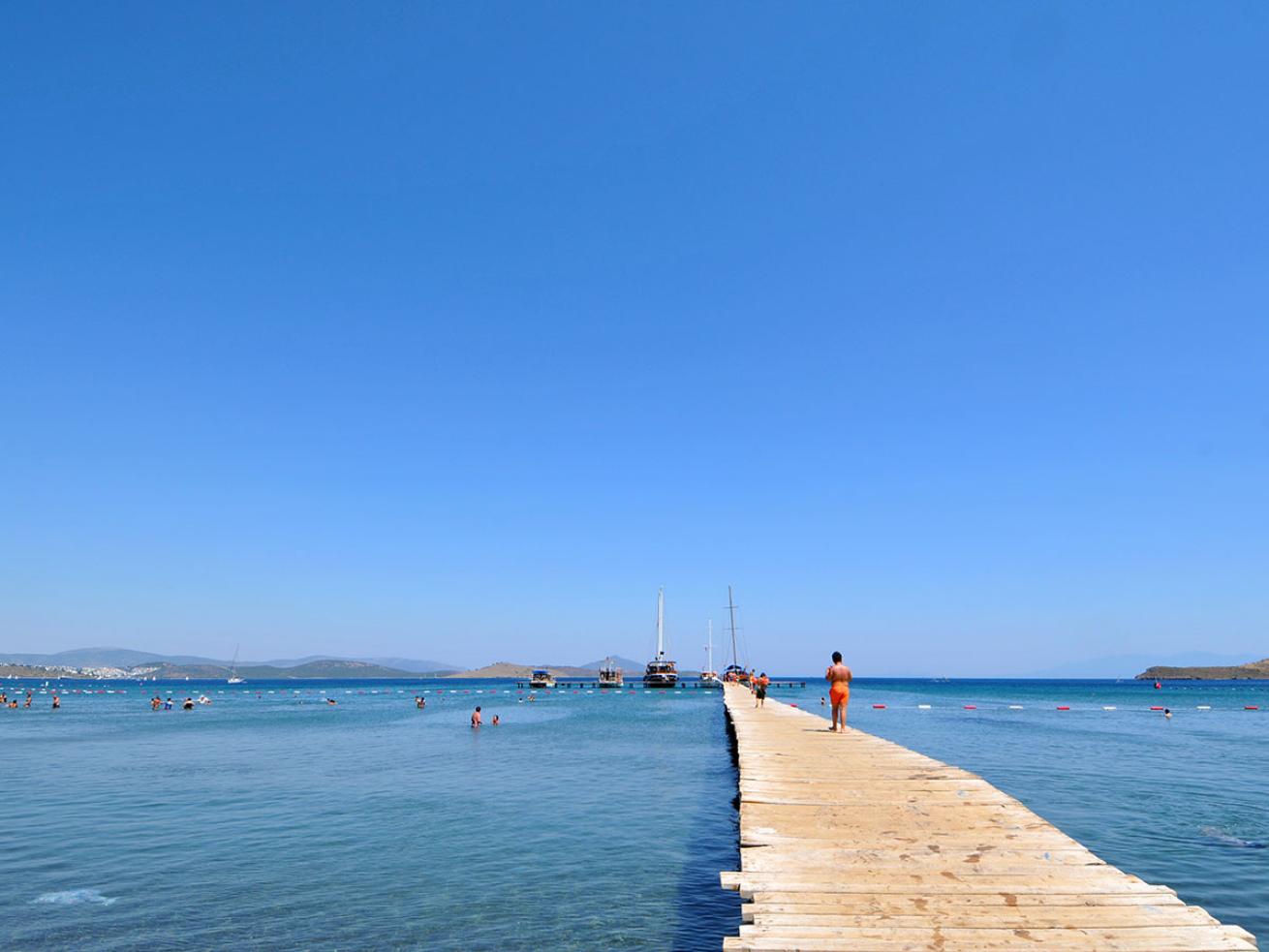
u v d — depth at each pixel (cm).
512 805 2373
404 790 2681
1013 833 1143
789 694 13350
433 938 1220
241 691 17975
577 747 4241
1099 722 6250
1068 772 2989
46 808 2373
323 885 1507
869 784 1541
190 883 1527
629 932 1246
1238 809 2186
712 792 2614
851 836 1127
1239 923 1223
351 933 1248
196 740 4819
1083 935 757
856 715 7419
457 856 1730
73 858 1731
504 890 1472
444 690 19862
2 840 1920
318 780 2966
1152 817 2056
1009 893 874
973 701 11206
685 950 1166
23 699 12638
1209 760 3406
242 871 1619
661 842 1864
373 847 1816
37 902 1416
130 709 9294
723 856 1722
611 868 1627
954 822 1213
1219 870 1536
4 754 3966
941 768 1767
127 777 3073
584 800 2459
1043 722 6372
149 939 1224
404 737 4969
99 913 1350
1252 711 8400
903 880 919
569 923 1287
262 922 1301
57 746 4456
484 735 5084
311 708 9488
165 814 2248
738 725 3050
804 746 2234
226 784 2845
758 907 832
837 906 834
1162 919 796
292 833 1981
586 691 16025
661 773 3119
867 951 721
